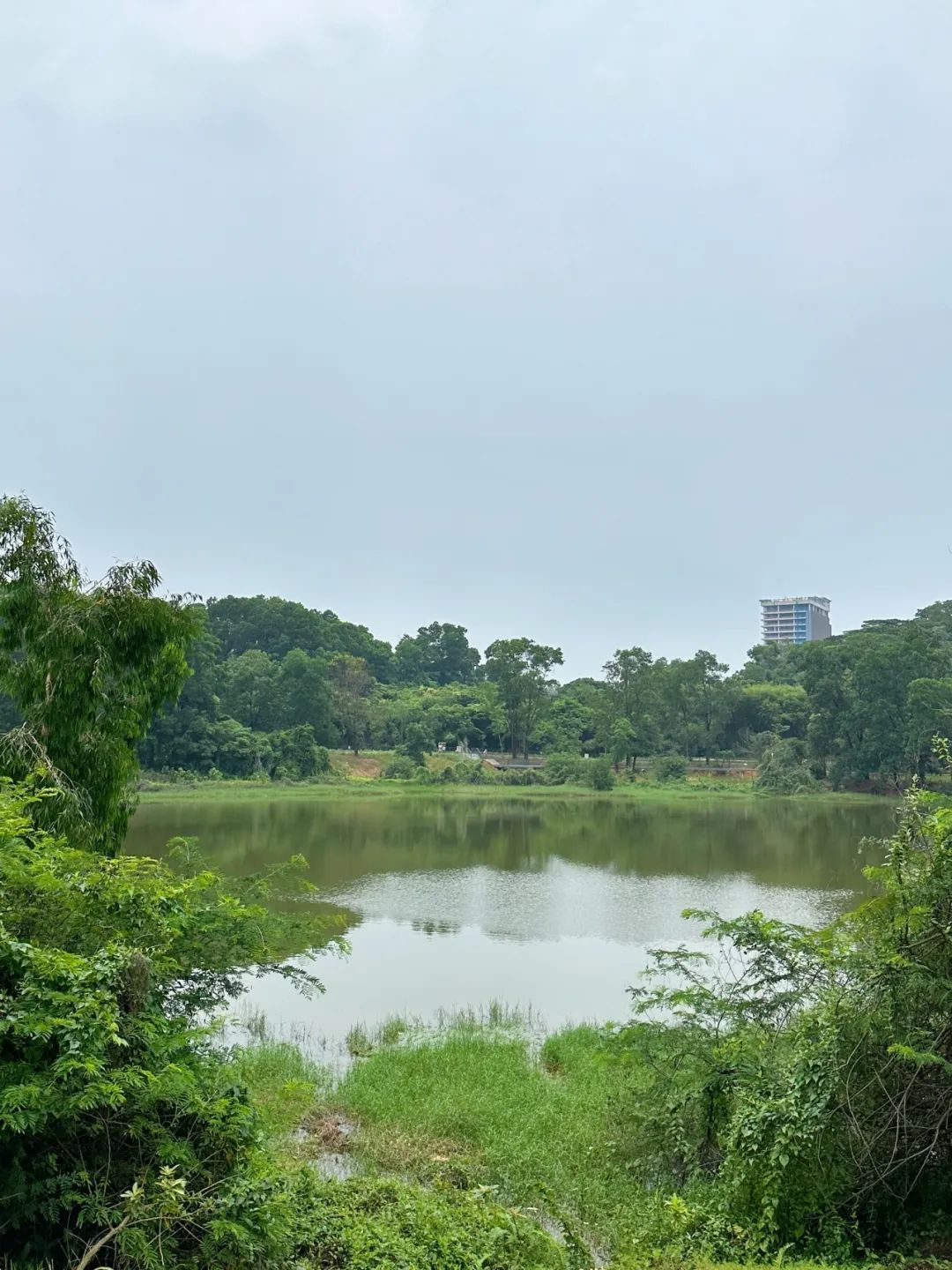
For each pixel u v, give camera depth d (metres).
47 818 11.77
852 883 35.25
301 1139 11.77
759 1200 8.65
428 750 108.62
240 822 54.16
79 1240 6.12
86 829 12.00
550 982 21.20
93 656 13.15
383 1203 8.48
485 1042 16.12
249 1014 18.12
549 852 44.19
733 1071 10.45
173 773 80.50
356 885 34.00
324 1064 15.32
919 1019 8.88
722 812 68.19
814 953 10.78
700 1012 11.68
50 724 12.90
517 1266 7.56
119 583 13.99
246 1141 6.99
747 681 126.62
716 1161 10.38
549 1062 15.61
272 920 11.64
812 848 46.25
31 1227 6.20
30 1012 6.09
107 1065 6.34
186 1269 5.99
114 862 8.69
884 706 80.94
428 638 166.50
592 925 27.42
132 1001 6.84
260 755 86.12
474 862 40.59
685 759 100.62
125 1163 6.52
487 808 71.25
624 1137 11.30
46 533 13.69
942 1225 8.52
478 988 20.72
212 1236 6.19
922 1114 8.79
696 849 45.53
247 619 132.38
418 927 27.11
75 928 7.50
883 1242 8.60
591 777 90.75
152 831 47.78
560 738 113.06
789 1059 9.62
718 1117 10.32
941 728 75.31
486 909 29.67
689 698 107.00
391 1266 7.14
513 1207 9.48
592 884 34.78
